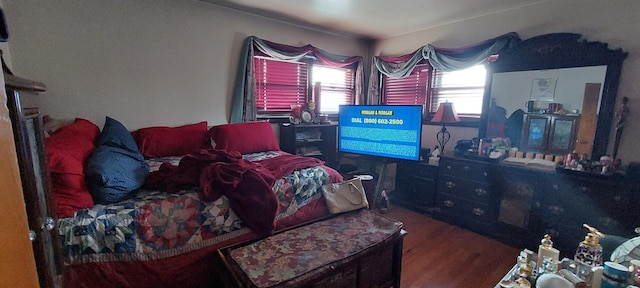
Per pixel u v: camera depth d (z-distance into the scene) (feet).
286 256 4.84
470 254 7.59
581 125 7.95
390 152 10.41
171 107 9.55
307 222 6.27
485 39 10.23
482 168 8.71
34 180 2.50
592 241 4.05
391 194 12.10
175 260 5.09
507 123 9.35
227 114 10.85
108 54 8.27
